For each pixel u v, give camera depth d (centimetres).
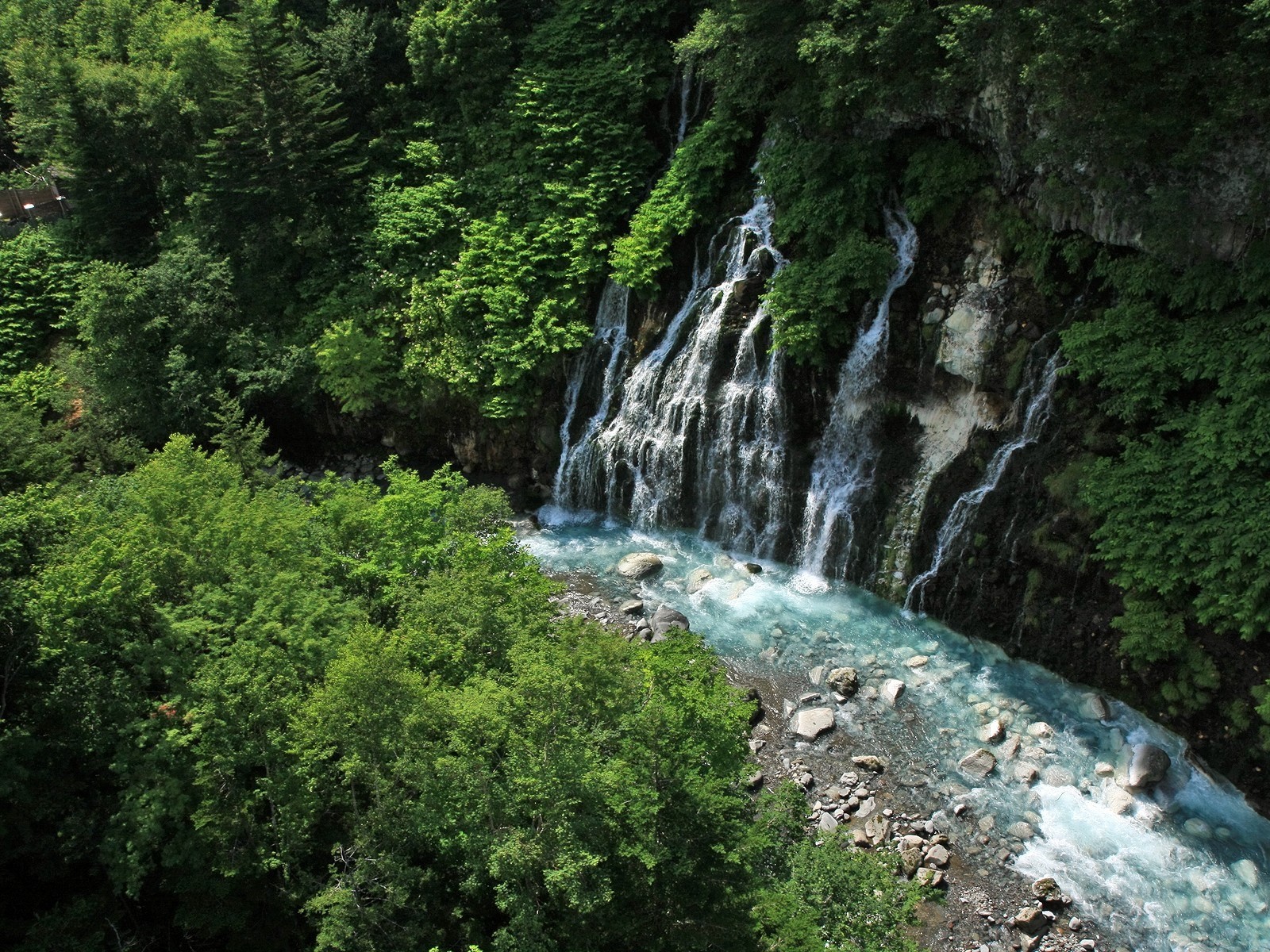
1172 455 2073
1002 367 2477
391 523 2177
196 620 1675
